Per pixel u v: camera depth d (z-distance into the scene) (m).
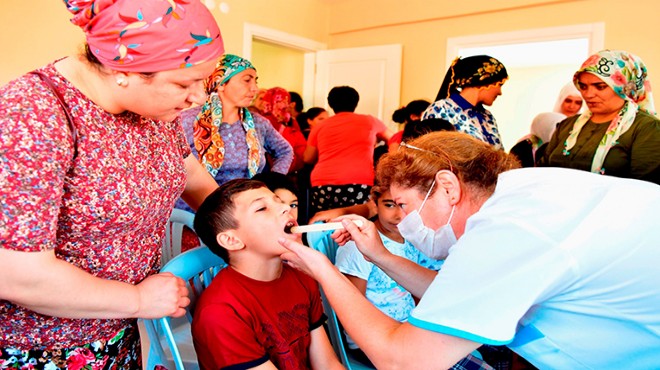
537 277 0.68
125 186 0.78
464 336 0.69
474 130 2.30
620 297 0.73
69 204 0.73
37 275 0.65
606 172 2.14
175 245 1.52
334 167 2.98
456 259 0.74
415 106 3.57
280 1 4.63
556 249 0.69
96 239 0.78
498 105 8.50
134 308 0.78
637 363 0.79
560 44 6.25
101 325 0.84
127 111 0.81
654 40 3.42
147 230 0.89
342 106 3.13
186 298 0.88
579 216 0.72
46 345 0.80
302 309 1.17
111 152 0.76
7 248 0.63
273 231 1.05
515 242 0.70
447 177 0.88
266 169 3.10
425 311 0.73
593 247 0.69
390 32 4.78
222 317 0.99
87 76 0.74
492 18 4.12
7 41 2.96
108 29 0.68
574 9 3.71
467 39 4.26
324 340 1.21
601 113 2.20
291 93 4.98
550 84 8.02
